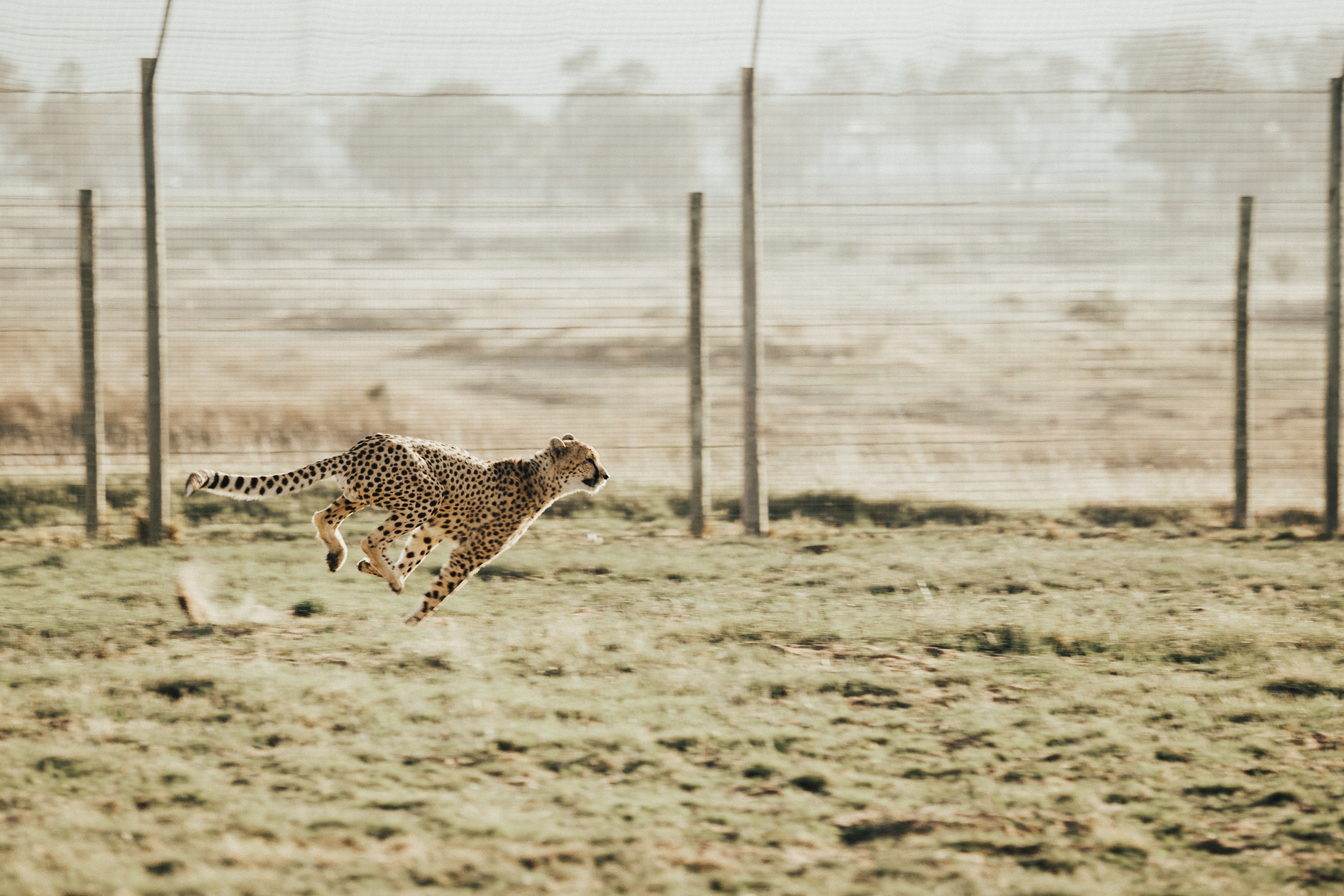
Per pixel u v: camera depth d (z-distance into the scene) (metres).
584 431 33.31
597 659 14.71
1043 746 12.29
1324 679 14.34
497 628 16.14
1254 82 23.72
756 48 23.12
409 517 15.64
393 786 10.74
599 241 62.84
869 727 12.73
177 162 26.06
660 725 12.52
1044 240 31.69
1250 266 23.84
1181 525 24.33
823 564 20.48
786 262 53.34
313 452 28.47
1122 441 31.80
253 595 17.52
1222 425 33.88
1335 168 23.53
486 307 51.84
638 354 46.47
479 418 34.53
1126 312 43.75
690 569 19.97
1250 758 12.03
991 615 17.14
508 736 11.97
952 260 49.88
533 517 16.72
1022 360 41.25
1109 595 18.61
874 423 34.78
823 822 10.38
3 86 21.78
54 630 15.37
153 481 21.73
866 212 50.28
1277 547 22.17
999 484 27.44
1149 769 11.70
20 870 8.75
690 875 9.26
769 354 45.25
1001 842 10.02
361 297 48.06
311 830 9.70
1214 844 10.14
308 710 12.41
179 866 8.99
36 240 46.00
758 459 23.28
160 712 12.28
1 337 36.50
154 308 21.75
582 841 9.74
